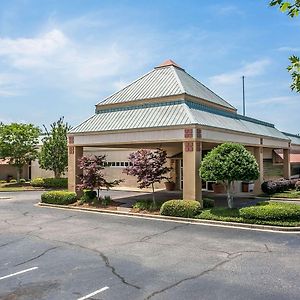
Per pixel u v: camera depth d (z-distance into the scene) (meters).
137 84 23.11
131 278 7.94
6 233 13.10
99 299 6.80
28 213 18.28
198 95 20.66
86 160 20.14
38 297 6.94
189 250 10.29
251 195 24.22
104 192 28.66
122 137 19.27
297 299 6.63
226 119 21.83
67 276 8.13
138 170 17.45
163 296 6.87
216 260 9.23
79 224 14.84
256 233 12.59
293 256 9.52
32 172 42.41
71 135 21.75
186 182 16.78
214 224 14.45
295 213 13.54
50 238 12.15
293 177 35.38
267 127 29.22
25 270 8.61
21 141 36.66
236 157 15.41
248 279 7.75
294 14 4.31
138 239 11.84
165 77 22.33
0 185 36.94
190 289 7.21
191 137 16.70
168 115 18.41
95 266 8.88
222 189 25.84
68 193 20.89
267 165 31.36
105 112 22.16
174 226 14.15
